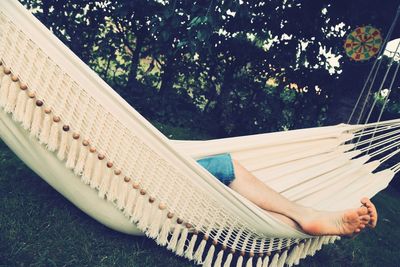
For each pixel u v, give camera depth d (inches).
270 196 75.7
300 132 91.2
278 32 203.2
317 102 215.9
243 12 143.6
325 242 85.1
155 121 194.5
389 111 223.3
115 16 193.9
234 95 221.3
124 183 66.0
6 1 54.3
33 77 58.2
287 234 73.9
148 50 203.2
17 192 82.9
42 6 187.9
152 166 66.0
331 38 199.5
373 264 110.0
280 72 213.9
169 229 70.7
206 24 132.6
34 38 56.7
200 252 73.2
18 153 68.4
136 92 201.0
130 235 80.4
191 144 79.6
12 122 62.1
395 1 140.3
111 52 201.2
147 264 74.1
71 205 83.9
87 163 63.5
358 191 91.9
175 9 143.1
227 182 76.1
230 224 71.6
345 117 158.7
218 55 212.1
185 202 68.8
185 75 209.5
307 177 91.7
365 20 154.0
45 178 71.5
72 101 60.4
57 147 62.5
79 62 58.2
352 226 73.7
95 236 76.5
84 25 195.5
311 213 75.1
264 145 86.7
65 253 68.9
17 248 65.7
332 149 97.5
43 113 60.3
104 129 62.6
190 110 220.5
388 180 95.3
